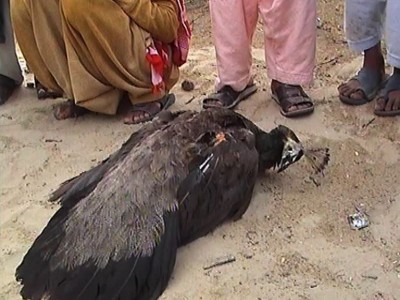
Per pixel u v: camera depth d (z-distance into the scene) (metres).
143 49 2.22
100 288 1.60
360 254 1.77
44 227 1.87
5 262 1.78
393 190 1.99
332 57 2.69
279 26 2.21
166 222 1.70
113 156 1.90
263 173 2.05
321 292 1.66
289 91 2.32
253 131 1.97
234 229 1.86
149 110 2.35
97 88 2.27
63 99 2.53
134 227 1.67
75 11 2.10
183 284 1.69
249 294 1.66
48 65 2.28
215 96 2.37
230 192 1.81
